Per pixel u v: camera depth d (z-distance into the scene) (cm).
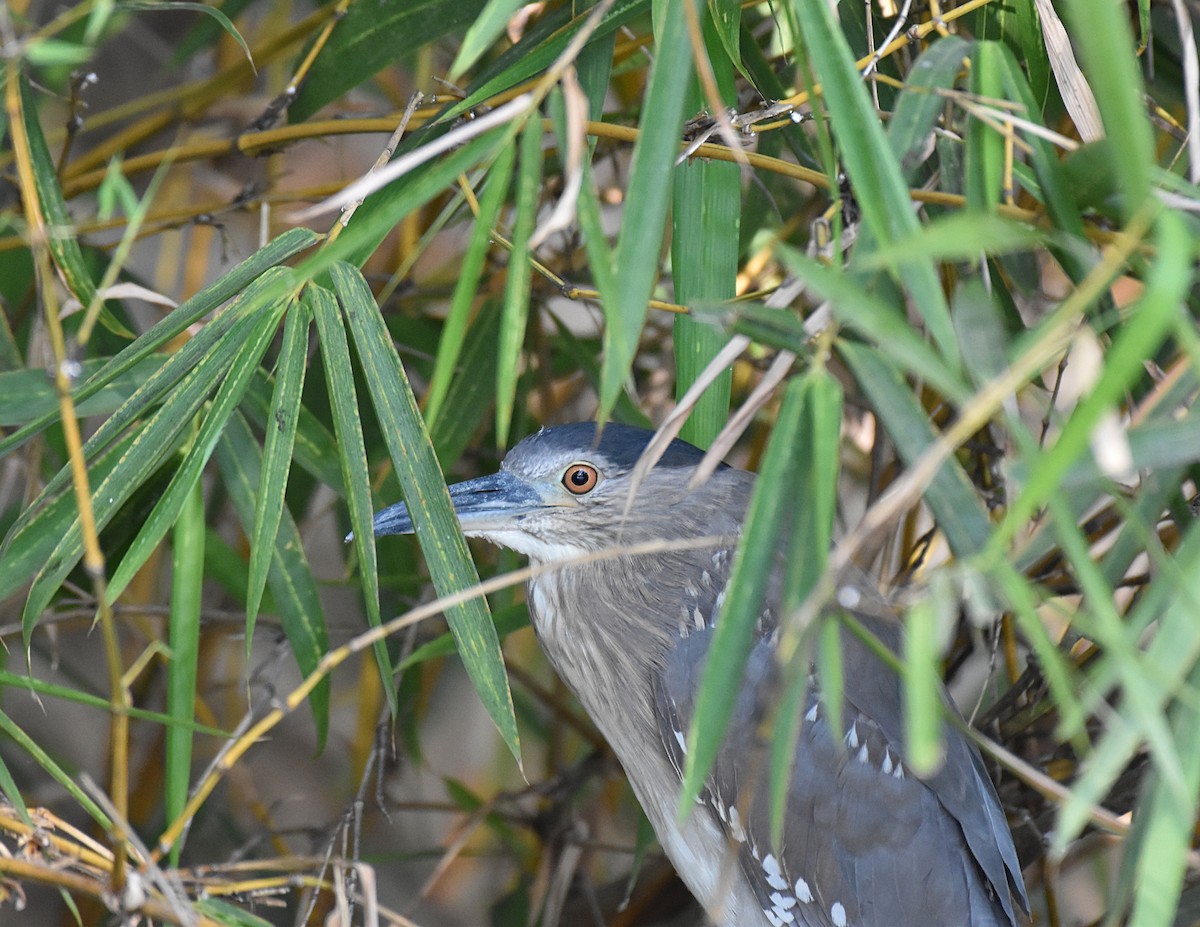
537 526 618
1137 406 553
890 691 588
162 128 762
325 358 473
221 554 686
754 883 589
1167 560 327
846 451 791
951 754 586
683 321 519
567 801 771
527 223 371
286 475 463
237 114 827
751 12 700
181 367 471
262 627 743
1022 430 344
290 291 423
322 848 741
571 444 612
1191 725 346
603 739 779
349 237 386
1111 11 294
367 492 466
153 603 770
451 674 950
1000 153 427
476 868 980
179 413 466
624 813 903
